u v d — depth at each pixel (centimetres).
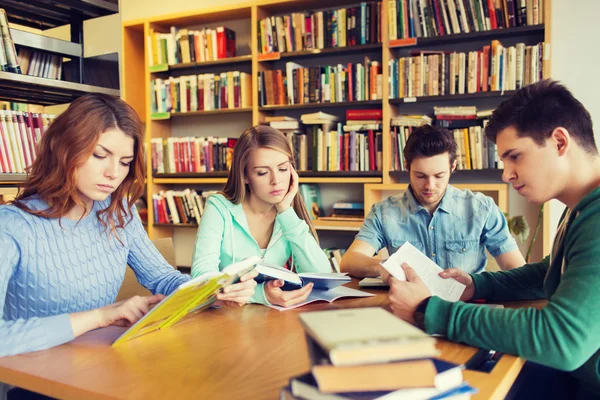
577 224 102
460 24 330
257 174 177
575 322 90
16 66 248
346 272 195
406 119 346
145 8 462
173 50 422
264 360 96
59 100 300
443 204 210
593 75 321
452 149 197
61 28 299
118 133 128
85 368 92
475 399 75
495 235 207
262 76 388
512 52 318
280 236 186
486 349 100
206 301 130
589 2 320
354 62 383
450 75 334
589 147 109
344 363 58
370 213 226
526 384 130
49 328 106
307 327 65
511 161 113
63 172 125
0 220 123
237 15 409
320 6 388
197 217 416
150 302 123
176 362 95
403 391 62
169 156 426
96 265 140
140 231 158
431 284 137
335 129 380
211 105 412
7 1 262
